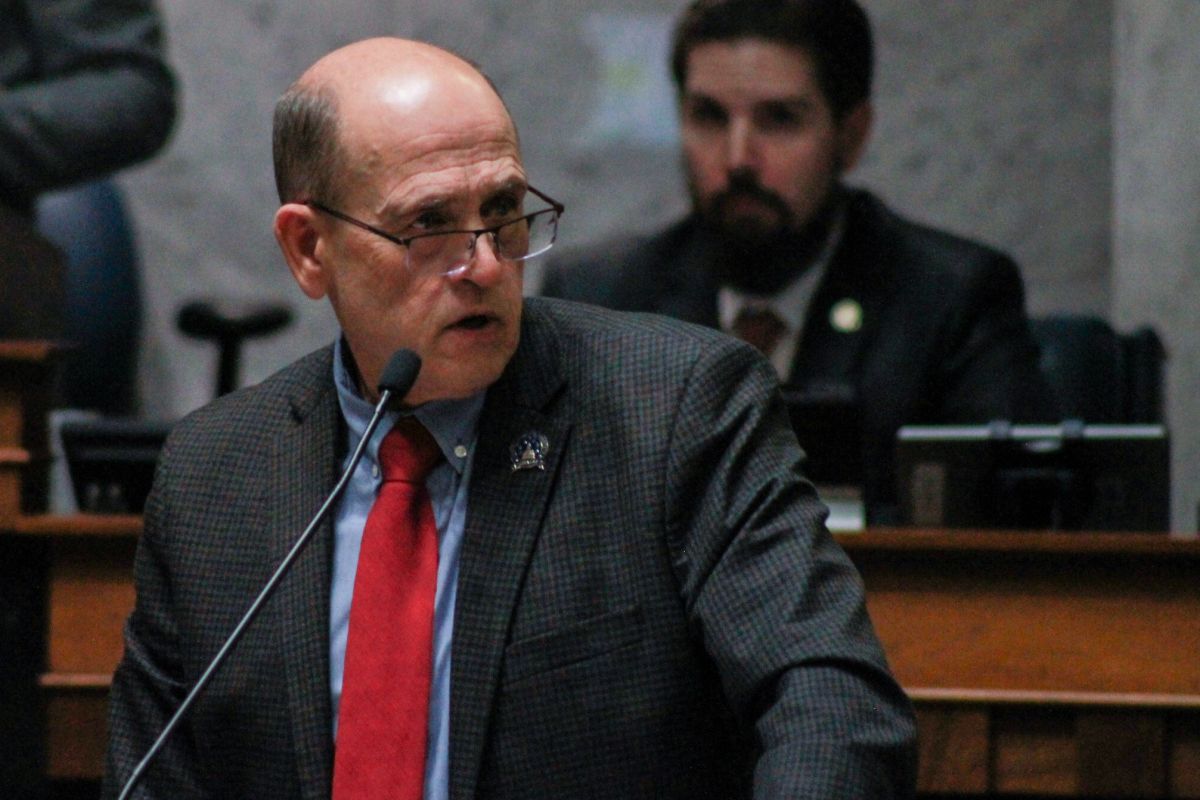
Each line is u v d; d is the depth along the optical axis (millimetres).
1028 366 11531
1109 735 8680
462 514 6355
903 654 8844
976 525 9641
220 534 6539
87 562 9398
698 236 12156
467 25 17766
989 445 9617
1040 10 17109
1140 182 15805
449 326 6094
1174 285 14648
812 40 11625
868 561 8891
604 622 6051
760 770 5512
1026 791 8742
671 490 6078
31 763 9562
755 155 11703
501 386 6387
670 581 6086
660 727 6008
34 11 12867
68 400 15875
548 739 5996
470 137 6082
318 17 17938
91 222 16188
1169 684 8625
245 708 6309
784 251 11789
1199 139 14102
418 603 6207
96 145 12711
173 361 17969
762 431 6207
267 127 18047
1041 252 17141
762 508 6004
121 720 6715
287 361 18000
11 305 10844
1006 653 8758
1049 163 17141
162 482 6727
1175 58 14719
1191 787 8625
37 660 9602
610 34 17625
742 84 11680
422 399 6309
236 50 18000
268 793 6270
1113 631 8680
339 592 6387
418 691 6109
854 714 5547
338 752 6082
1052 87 17109
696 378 6234
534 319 6586
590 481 6207
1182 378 14344
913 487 9695
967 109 17203
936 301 11508
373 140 6094
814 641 5723
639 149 17609
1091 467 9531
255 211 18062
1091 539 8594
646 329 6480
